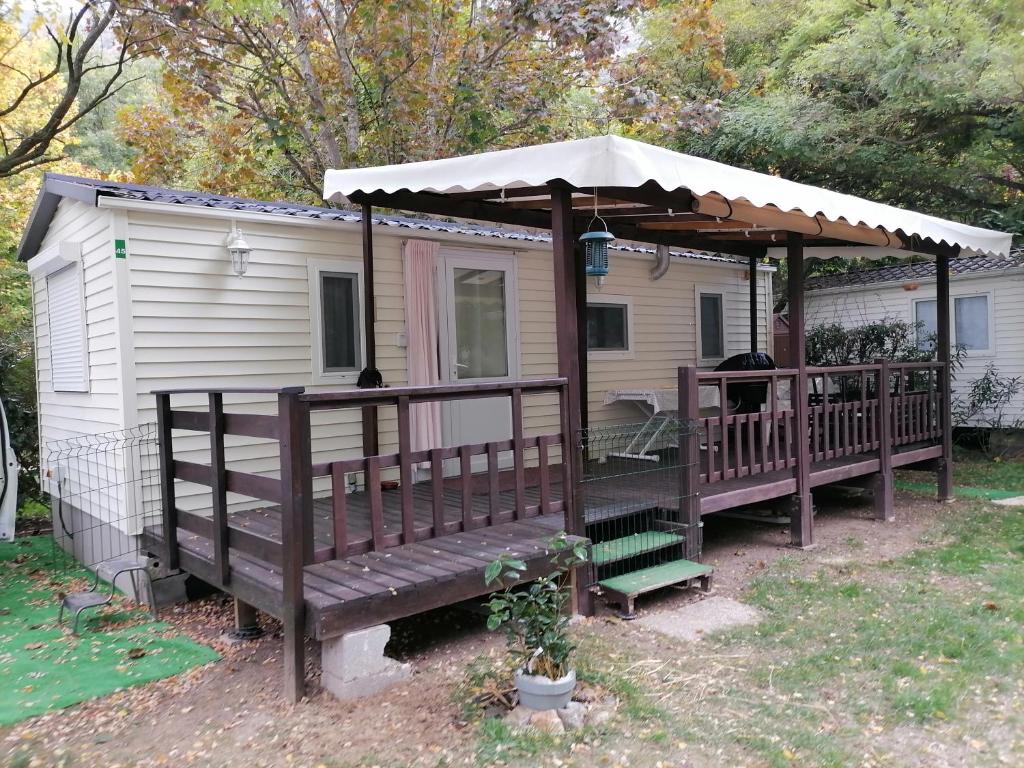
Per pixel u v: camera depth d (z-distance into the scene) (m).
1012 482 9.01
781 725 3.16
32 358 9.68
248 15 9.05
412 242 6.33
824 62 10.98
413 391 3.72
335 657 3.43
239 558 4.17
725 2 13.81
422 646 4.14
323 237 5.94
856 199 5.75
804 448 6.12
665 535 5.14
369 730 3.12
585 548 4.36
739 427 5.63
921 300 12.18
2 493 6.95
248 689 3.60
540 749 2.92
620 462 7.41
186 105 10.60
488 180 4.42
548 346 7.49
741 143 11.65
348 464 3.53
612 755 2.90
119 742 3.12
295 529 3.35
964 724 3.19
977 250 7.20
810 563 5.65
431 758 2.88
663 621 4.44
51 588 5.73
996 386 11.20
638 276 8.50
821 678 3.63
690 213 6.01
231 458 5.48
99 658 4.10
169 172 11.79
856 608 4.61
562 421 4.48
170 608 5.05
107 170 18.19
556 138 11.39
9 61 10.10
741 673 3.70
